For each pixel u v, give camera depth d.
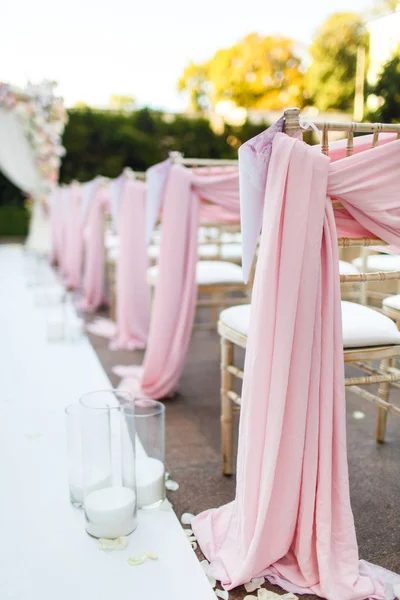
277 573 1.05
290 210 0.97
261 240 1.05
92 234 3.88
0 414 1.82
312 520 1.02
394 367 1.59
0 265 6.15
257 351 1.02
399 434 1.76
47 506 1.25
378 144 1.12
